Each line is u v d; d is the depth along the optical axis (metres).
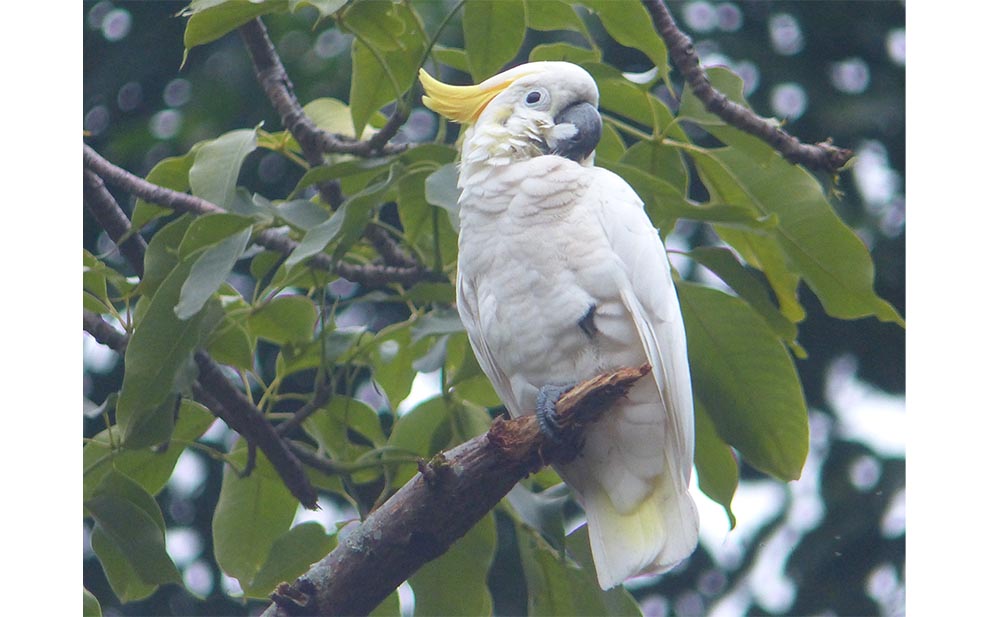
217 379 10.34
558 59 10.47
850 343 17.17
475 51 10.12
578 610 9.98
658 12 9.72
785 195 9.83
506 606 16.27
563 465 8.91
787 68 16.88
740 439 9.84
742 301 9.57
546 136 9.47
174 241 9.94
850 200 16.52
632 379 8.09
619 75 9.95
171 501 16.75
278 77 11.09
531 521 9.28
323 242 8.81
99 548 10.16
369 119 10.71
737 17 17.30
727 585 17.22
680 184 10.21
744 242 10.41
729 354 9.72
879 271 16.44
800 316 10.50
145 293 9.95
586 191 8.83
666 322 8.54
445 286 10.02
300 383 16.36
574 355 8.75
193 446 10.67
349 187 10.65
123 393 9.24
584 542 9.81
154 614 16.77
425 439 10.87
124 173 10.50
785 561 17.00
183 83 16.91
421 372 9.96
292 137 11.34
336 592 8.12
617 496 8.86
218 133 16.14
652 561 8.58
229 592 10.85
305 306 10.71
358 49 10.43
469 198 9.08
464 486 8.06
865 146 16.72
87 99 16.81
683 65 9.64
